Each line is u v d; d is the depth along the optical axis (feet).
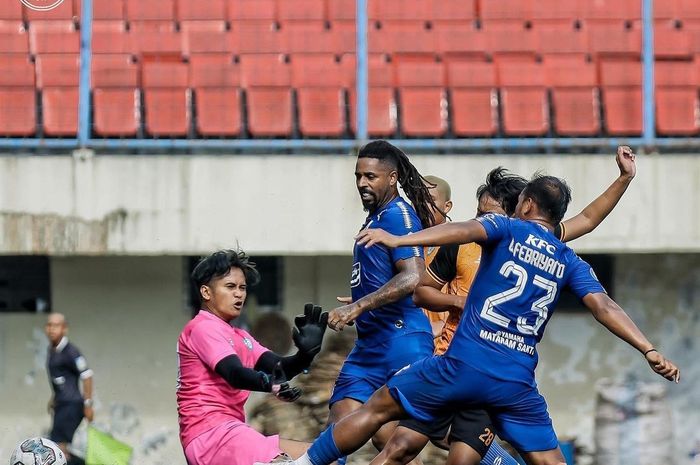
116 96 121.08
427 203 71.00
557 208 62.34
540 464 61.93
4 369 121.49
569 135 123.03
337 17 128.98
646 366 125.08
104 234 112.88
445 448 72.02
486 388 59.62
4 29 125.49
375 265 67.36
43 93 120.47
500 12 130.00
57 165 113.09
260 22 128.06
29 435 120.98
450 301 69.72
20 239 112.47
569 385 124.47
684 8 132.05
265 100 122.21
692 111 124.77
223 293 68.03
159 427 121.80
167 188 113.39
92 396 120.88
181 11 127.65
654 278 125.90
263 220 113.50
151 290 122.93
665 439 123.44
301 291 122.42
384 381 68.23
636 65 126.41
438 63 125.39
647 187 114.93
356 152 114.93
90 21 119.03
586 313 124.98
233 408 67.41
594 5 131.13
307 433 108.68
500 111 123.13
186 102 121.29
